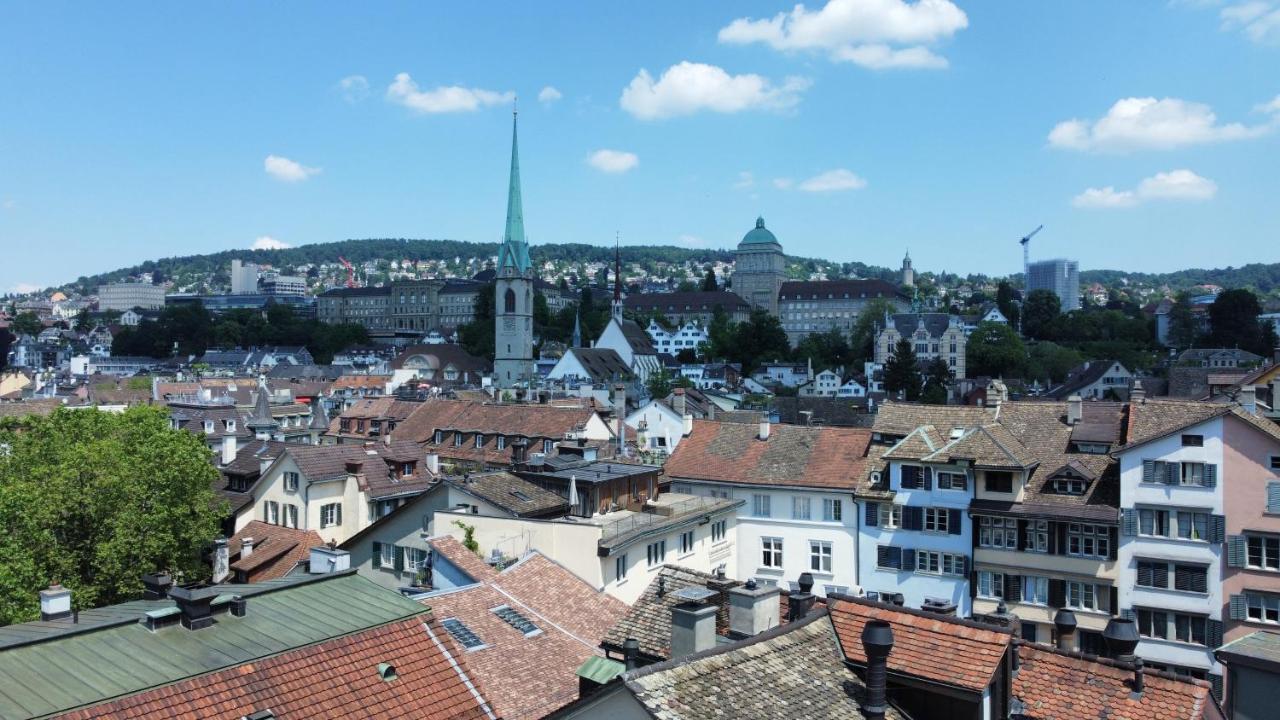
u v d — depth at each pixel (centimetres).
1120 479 5869
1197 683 2306
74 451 6303
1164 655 5656
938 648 2219
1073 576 5969
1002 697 2205
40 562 5856
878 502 6719
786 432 7662
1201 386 12650
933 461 6444
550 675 3544
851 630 2334
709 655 2050
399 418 11100
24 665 2306
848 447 7294
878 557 6712
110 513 6222
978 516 6288
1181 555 5647
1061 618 3139
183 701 2292
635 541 5278
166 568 6469
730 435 7838
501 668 3481
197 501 6669
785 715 1961
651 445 10712
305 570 6028
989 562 6253
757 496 7219
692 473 7519
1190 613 5609
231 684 2394
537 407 10062
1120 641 2630
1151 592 5722
